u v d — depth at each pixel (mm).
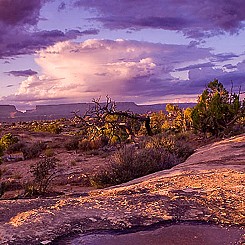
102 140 39844
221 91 31125
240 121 31156
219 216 5867
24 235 5215
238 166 11469
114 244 4895
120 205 6602
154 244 4852
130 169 16625
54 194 16406
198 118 30391
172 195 7195
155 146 21109
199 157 16594
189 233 5188
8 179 22641
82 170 23281
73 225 5621
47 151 35969
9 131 74250
